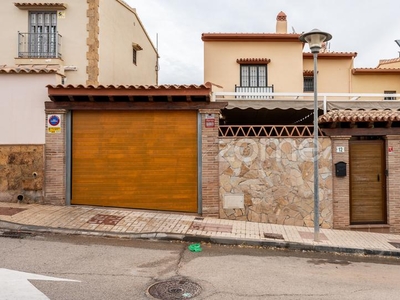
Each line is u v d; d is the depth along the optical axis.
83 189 10.09
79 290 4.96
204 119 10.02
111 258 6.52
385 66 22.86
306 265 6.79
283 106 12.41
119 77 17.11
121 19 17.31
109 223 8.62
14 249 6.75
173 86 9.59
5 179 9.94
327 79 19.80
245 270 6.20
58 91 9.66
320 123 10.12
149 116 10.12
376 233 9.73
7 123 9.98
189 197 10.09
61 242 7.36
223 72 17.84
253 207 9.97
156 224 8.77
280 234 8.70
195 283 5.43
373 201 10.20
